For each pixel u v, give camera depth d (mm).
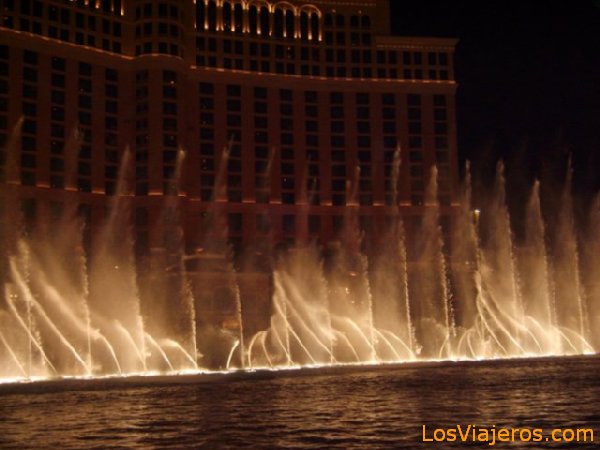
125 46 119062
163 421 28891
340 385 46188
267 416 29922
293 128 127625
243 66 126438
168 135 116750
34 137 109812
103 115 116250
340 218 126375
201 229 120125
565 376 50531
